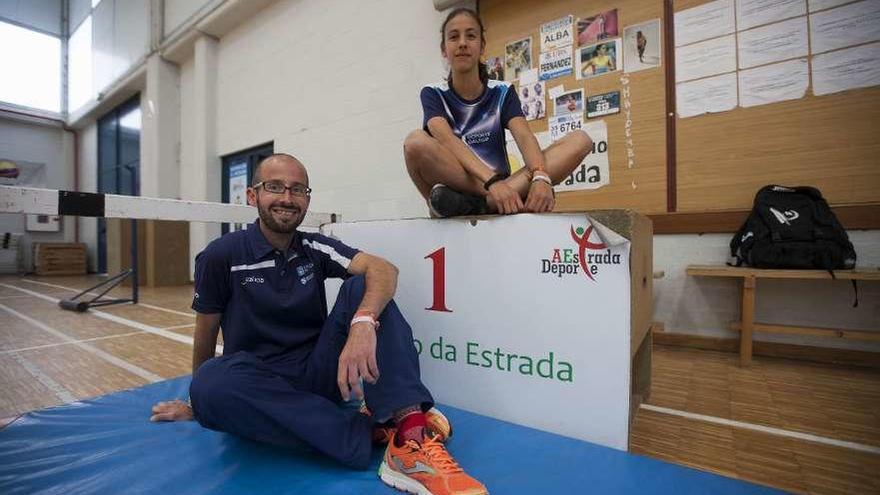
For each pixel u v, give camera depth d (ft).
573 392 3.47
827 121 6.19
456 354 4.08
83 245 26.48
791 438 3.72
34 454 3.17
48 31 27.53
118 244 19.25
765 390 5.03
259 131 15.40
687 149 7.20
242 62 16.07
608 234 3.27
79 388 5.05
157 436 3.47
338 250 3.75
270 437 2.96
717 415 4.25
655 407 4.49
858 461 3.30
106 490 2.68
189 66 18.88
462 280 4.03
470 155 4.51
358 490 2.70
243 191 16.47
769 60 6.55
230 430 3.00
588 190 8.08
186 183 19.16
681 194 7.26
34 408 4.40
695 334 7.22
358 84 12.10
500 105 5.07
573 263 3.45
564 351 3.51
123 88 21.79
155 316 10.36
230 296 3.56
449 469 2.62
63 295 14.78
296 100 13.96
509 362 3.77
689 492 2.68
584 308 3.42
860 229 5.95
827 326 6.26
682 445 3.59
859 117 5.99
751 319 6.04
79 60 26.71
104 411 4.07
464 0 9.48
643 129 7.56
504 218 3.79
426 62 10.58
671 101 7.30
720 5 6.88
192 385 3.00
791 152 6.42
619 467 2.97
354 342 2.96
